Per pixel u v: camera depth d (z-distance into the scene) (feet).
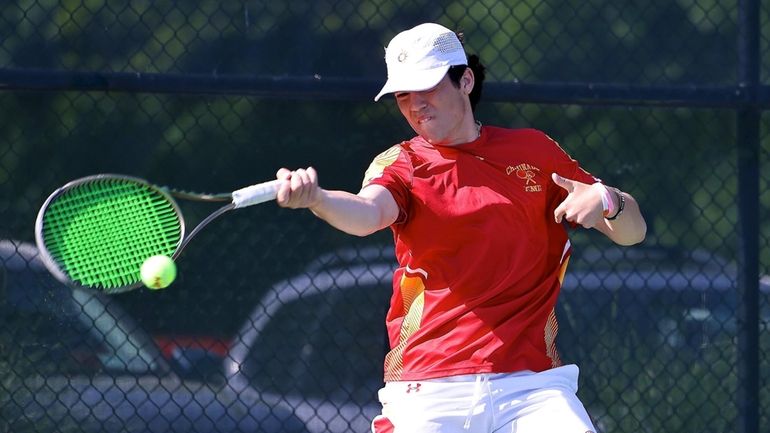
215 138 49.01
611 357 50.08
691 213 50.14
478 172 34.40
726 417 50.06
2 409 48.83
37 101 48.65
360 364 49.44
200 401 49.24
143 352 49.21
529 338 34.63
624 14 49.96
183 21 48.78
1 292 48.80
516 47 49.85
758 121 49.93
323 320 49.39
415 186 34.04
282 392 49.34
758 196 50.08
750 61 49.90
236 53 48.83
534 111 49.73
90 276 32.09
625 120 49.88
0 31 48.34
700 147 50.03
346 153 49.21
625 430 50.14
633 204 34.86
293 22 49.06
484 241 33.94
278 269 49.39
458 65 34.73
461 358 34.06
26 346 48.96
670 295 50.08
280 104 49.14
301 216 49.39
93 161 48.80
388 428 35.09
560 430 33.78
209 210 49.06
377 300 49.47
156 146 48.88
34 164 48.70
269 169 49.16
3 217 48.67
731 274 50.11
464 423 34.22
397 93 34.83
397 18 49.34
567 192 35.35
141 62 48.65
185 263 49.19
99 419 49.08
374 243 49.52
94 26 48.62
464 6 49.75
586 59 49.88
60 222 31.94
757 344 49.98
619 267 50.14
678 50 50.01
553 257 35.68
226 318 49.32
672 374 50.11
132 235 32.24
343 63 49.11
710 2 50.14
